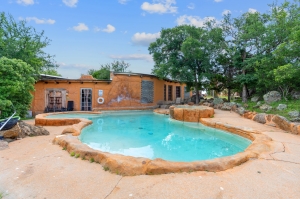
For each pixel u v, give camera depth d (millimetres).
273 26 12750
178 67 17578
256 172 3564
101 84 16797
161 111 15484
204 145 7062
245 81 14328
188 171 3525
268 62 11711
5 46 11641
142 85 18547
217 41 16547
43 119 9023
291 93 12203
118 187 3010
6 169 3688
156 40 19000
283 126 7402
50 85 15602
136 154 5918
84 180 3256
